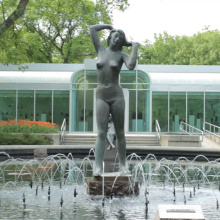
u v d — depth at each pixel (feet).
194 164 65.62
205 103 116.57
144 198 37.58
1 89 117.39
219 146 91.45
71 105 113.80
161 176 52.65
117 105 37.14
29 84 117.29
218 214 32.35
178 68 123.95
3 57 105.40
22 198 37.50
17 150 74.33
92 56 159.33
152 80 121.60
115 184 37.45
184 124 116.37
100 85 37.17
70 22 147.74
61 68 123.95
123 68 112.88
